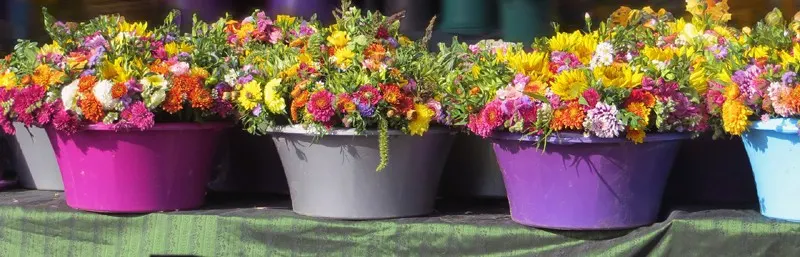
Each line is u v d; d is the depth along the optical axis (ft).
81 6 12.68
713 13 9.61
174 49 9.54
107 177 9.16
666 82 7.75
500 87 8.11
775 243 7.70
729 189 9.14
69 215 9.45
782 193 7.82
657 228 8.00
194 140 9.23
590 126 7.65
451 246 8.45
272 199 10.14
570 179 8.00
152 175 9.16
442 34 11.10
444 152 8.96
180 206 9.36
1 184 11.03
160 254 9.13
